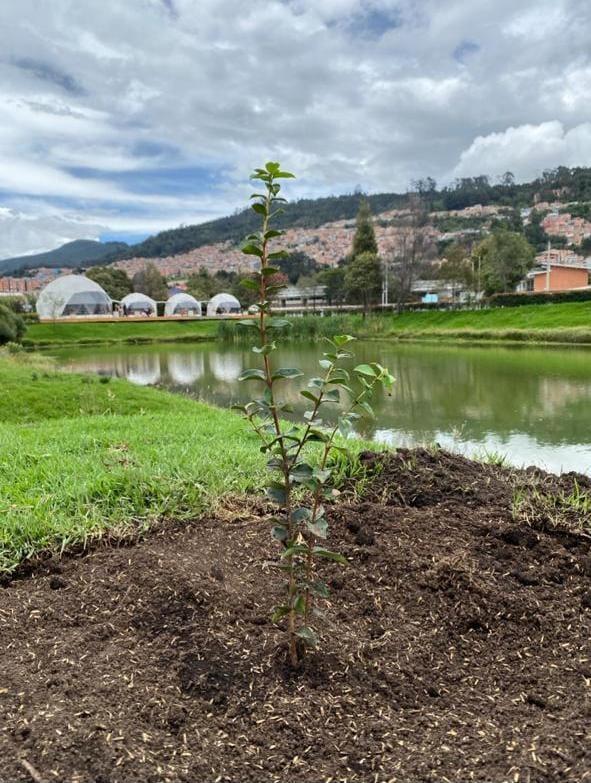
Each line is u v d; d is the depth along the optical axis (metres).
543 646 2.11
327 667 1.94
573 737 1.63
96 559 2.77
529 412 10.84
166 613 2.21
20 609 2.33
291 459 1.96
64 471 4.09
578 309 33.22
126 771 1.47
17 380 11.50
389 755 1.58
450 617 2.25
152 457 4.45
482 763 1.53
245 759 1.57
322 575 2.53
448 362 20.11
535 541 2.73
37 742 1.54
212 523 3.20
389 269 49.31
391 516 3.01
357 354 24.22
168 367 22.36
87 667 1.93
